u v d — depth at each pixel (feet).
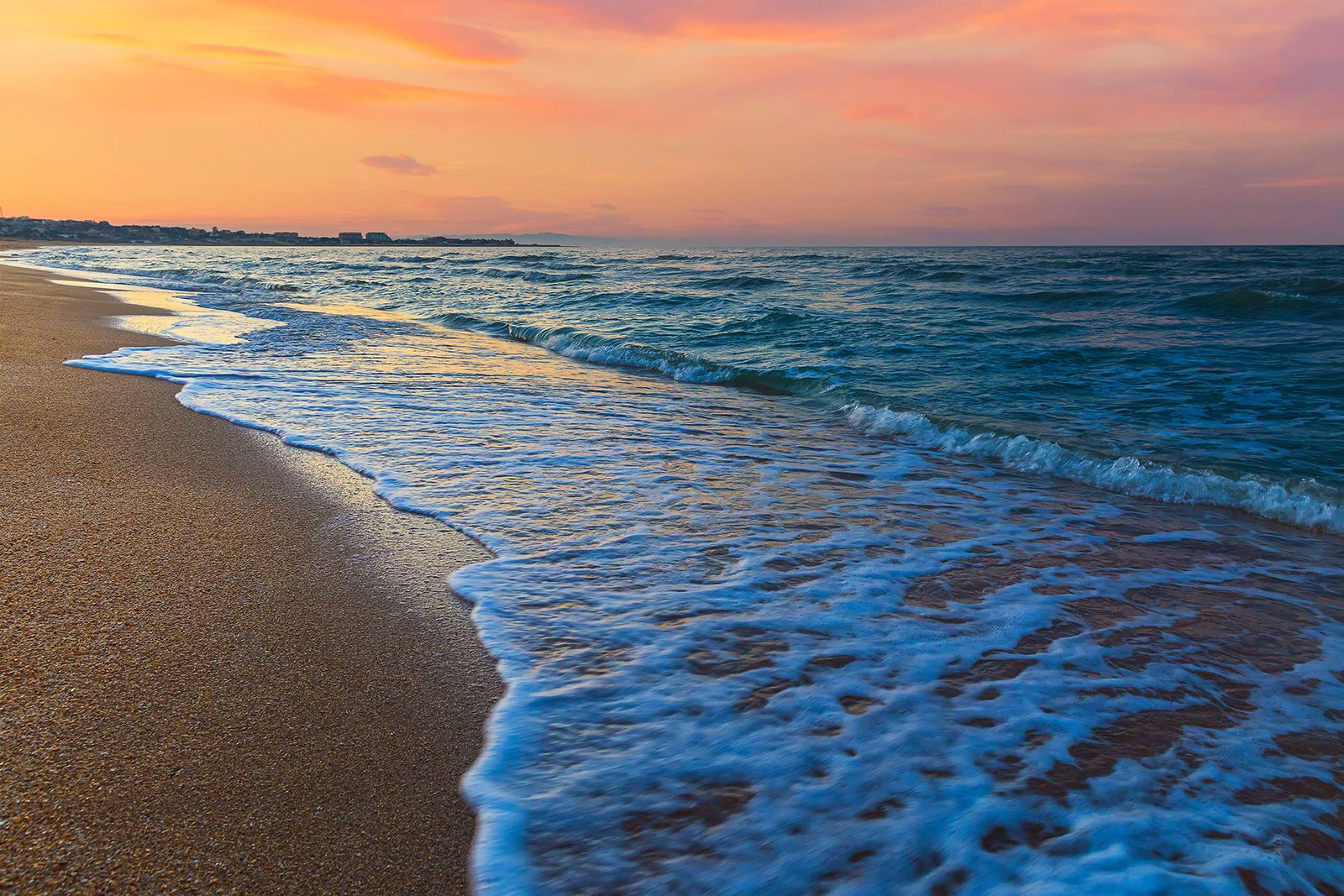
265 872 5.78
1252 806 7.02
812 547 13.42
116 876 5.61
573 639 9.68
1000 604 11.44
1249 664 9.89
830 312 54.85
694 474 17.69
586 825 6.49
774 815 6.69
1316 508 15.98
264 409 21.29
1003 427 23.15
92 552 11.21
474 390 26.78
